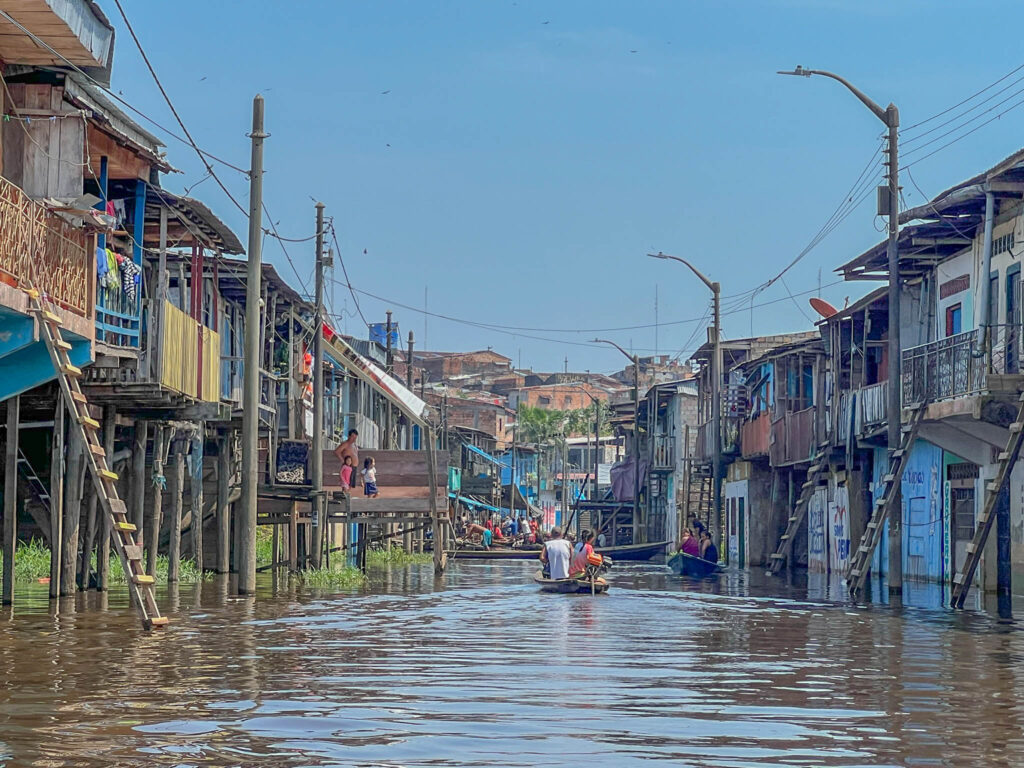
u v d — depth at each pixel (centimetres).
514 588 3353
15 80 2184
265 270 3612
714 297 5250
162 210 2600
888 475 3131
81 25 2059
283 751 977
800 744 1034
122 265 2452
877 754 996
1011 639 1953
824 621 2308
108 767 911
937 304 3666
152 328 2508
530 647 1794
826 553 4700
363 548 4319
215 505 3738
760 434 5212
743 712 1194
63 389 1977
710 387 6419
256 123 2786
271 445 3800
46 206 2038
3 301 1859
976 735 1081
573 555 3316
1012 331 3094
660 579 4081
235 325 4078
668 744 1027
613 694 1307
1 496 2927
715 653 1733
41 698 1220
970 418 3061
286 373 4253
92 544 2683
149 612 2002
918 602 2862
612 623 2247
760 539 5378
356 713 1158
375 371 4072
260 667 1495
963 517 3475
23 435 2939
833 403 4184
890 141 3127
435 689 1327
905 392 3328
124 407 2762
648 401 7712
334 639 1872
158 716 1123
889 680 1441
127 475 3262
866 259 3725
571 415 13088
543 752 988
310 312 4562
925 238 3434
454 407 11281
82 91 2280
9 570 2173
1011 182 2953
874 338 4231
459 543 6719
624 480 7938
